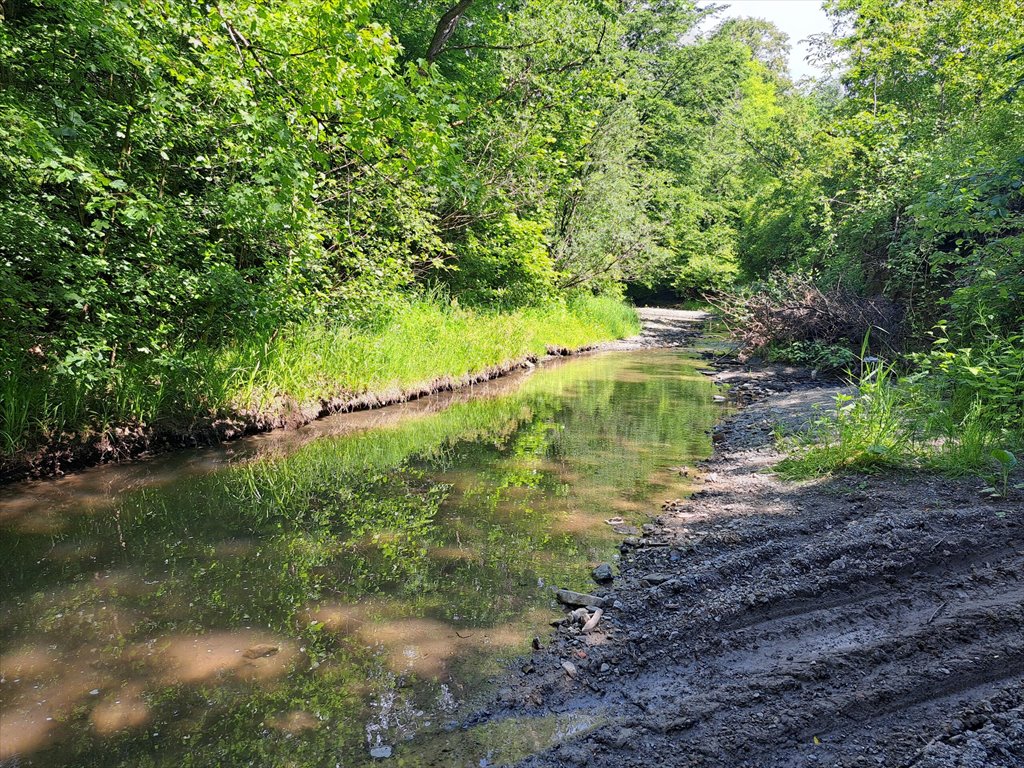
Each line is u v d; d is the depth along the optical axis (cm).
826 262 1605
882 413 549
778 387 1012
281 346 784
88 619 322
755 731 233
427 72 711
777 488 502
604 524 456
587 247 1884
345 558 400
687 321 2544
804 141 2456
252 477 564
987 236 848
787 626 303
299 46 716
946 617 296
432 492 530
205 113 697
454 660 291
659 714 247
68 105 598
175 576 372
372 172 839
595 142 1880
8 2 629
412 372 959
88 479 546
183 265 703
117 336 608
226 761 226
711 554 392
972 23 1550
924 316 1045
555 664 287
